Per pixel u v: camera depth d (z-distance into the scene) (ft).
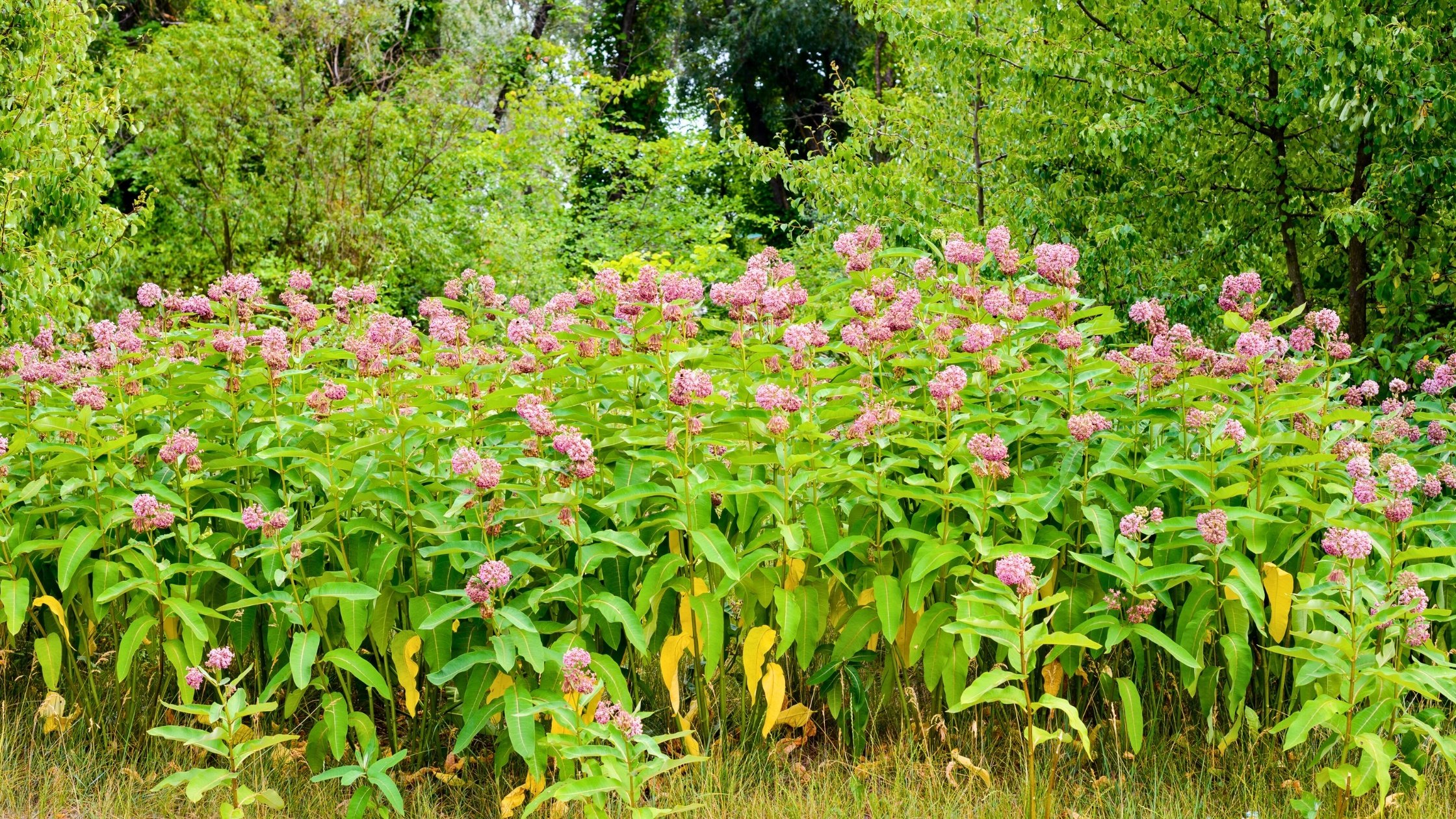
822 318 17.22
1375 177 24.07
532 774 10.39
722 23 87.15
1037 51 25.59
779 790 11.46
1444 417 13.32
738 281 13.23
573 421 12.32
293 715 12.84
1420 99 21.70
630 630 11.03
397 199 47.09
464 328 14.26
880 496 11.81
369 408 12.07
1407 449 13.91
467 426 12.06
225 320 16.14
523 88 61.82
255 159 48.26
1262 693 12.65
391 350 12.87
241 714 10.44
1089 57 24.94
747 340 13.64
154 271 44.88
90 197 23.80
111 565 11.87
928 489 11.86
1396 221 25.08
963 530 12.09
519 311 14.32
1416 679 10.00
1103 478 12.76
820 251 32.89
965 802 11.17
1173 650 10.78
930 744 12.26
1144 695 12.60
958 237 14.48
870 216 28.30
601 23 86.84
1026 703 9.94
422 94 49.03
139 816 11.14
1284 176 25.34
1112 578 12.12
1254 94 24.49
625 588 12.15
